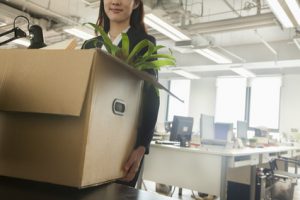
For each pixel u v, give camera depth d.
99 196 0.59
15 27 1.11
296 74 7.69
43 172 0.58
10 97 0.60
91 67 0.57
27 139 0.60
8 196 0.52
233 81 8.66
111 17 1.02
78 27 4.78
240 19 4.34
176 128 3.47
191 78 9.11
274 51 6.59
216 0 4.91
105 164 0.64
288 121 7.70
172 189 4.15
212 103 8.96
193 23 5.01
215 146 3.08
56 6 5.74
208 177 2.68
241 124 4.62
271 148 4.18
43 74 0.59
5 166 0.62
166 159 2.96
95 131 0.59
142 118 0.84
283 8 3.32
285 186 3.65
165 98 9.66
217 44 6.91
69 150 0.57
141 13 1.13
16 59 0.62
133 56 0.76
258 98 8.23
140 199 0.59
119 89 0.67
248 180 3.31
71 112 0.55
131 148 0.78
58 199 0.54
